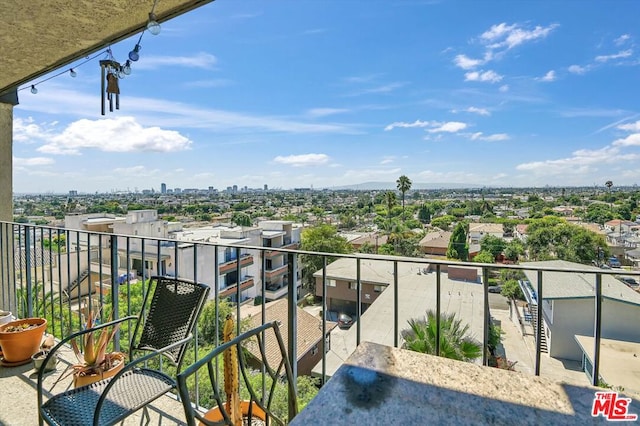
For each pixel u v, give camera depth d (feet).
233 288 61.26
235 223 136.56
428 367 2.89
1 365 7.45
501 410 2.31
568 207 178.29
